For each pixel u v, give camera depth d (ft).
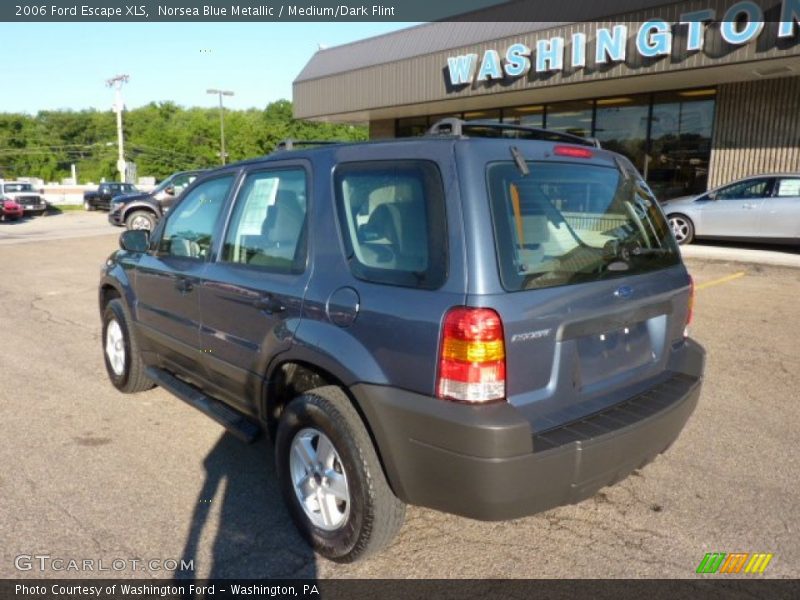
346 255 9.68
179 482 12.12
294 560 9.76
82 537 10.25
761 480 12.13
